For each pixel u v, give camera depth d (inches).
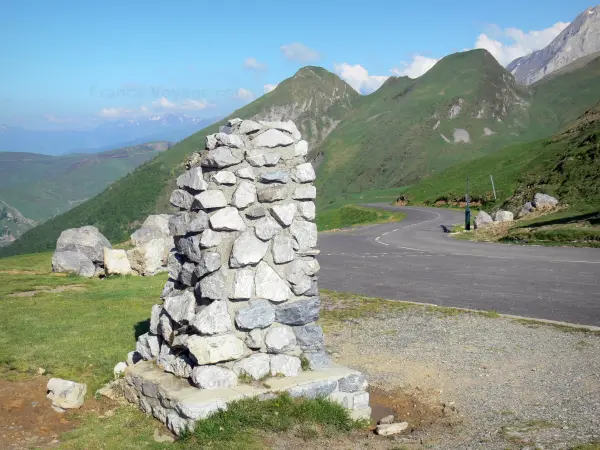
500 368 410.3
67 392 331.0
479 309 635.5
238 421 277.9
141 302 678.5
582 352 444.5
